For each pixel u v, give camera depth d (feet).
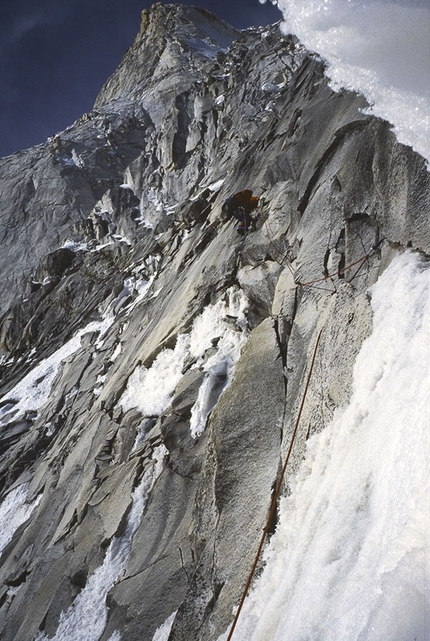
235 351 24.67
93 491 27.37
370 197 17.48
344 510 10.75
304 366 17.19
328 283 18.58
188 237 48.65
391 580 7.95
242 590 13.66
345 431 12.73
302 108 33.55
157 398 28.55
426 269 13.83
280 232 25.25
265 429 17.02
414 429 9.77
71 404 45.73
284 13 12.96
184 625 15.33
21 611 25.99
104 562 22.38
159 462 23.97
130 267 68.18
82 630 20.51
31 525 32.94
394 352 12.37
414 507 8.57
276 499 14.60
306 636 9.26
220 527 16.30
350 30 12.05
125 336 45.34
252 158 43.19
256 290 24.91
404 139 14.12
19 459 44.27
